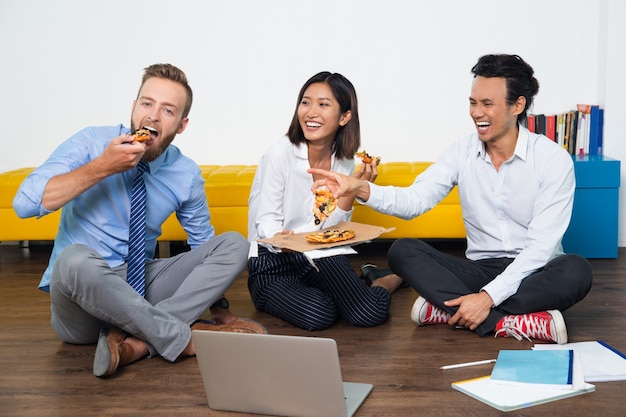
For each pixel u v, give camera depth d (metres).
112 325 2.88
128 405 2.48
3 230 4.54
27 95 5.28
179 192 3.06
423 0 5.13
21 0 5.20
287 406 2.35
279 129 5.29
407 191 3.20
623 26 4.73
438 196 3.29
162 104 2.83
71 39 5.23
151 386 2.62
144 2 5.20
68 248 2.69
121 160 2.63
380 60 5.19
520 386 2.52
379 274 3.92
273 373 2.32
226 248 2.99
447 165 3.30
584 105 4.80
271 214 3.42
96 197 2.88
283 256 3.43
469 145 3.29
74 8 5.20
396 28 5.16
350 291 3.26
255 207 3.48
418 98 5.21
